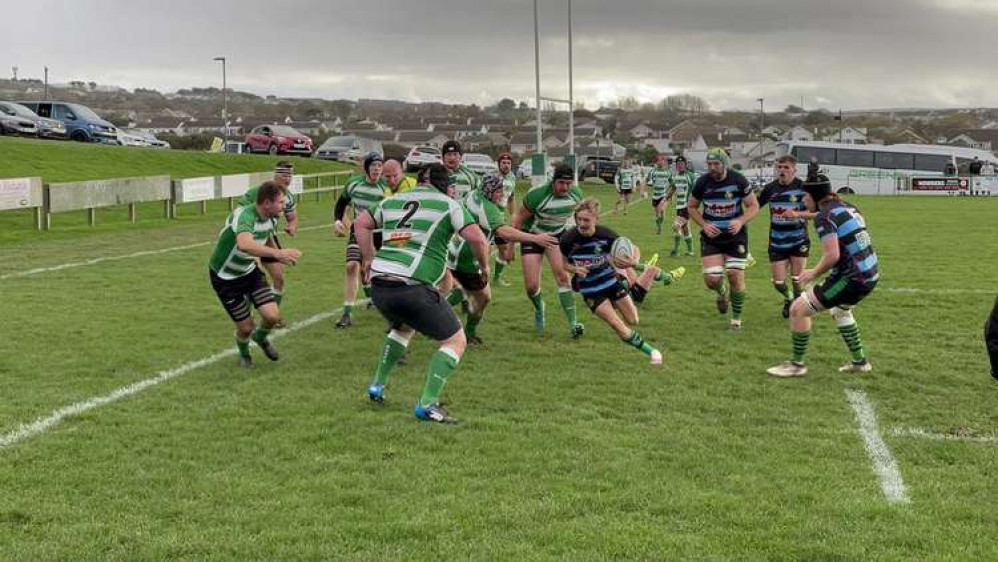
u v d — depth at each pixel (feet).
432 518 16.22
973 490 17.83
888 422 22.41
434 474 18.44
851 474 18.65
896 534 15.66
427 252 22.22
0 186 64.39
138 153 124.06
